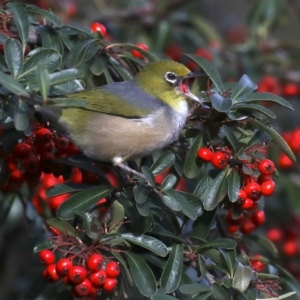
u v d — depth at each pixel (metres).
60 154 10.28
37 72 8.03
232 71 16.78
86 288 8.71
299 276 14.16
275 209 14.37
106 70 10.99
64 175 10.20
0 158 10.20
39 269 13.45
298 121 17.27
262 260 11.06
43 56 9.01
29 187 11.77
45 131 9.54
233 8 21.59
